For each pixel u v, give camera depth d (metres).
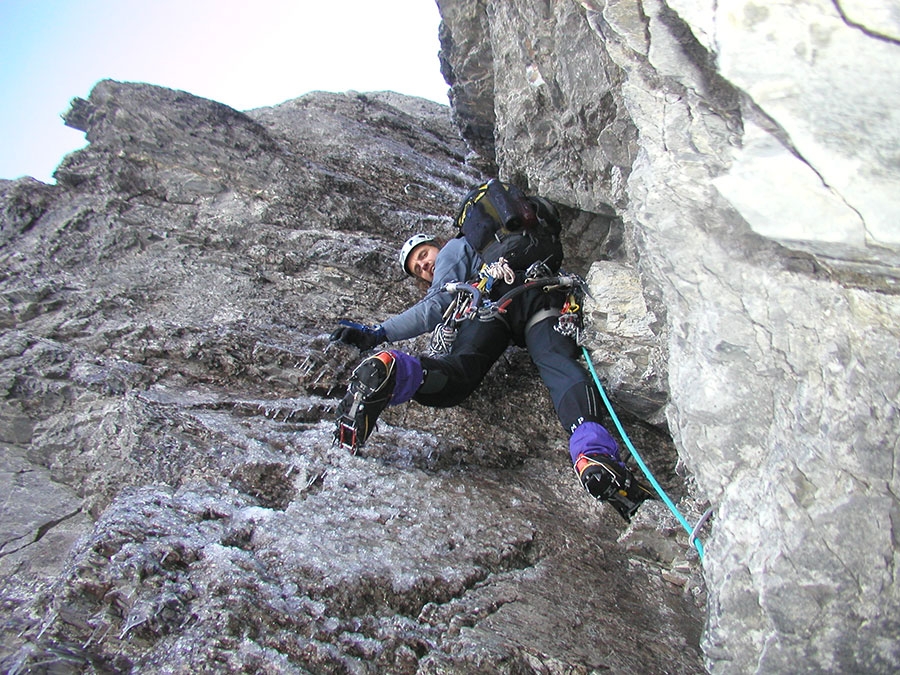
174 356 3.21
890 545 1.49
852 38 1.10
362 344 3.31
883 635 1.51
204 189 4.37
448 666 1.83
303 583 2.01
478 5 4.74
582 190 3.86
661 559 2.54
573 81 3.33
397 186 5.64
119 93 4.56
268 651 1.77
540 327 3.28
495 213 3.53
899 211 1.23
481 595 2.16
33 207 3.96
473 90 5.35
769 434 1.70
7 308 3.27
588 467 2.56
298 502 2.45
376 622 1.97
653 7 1.39
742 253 1.61
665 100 1.57
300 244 4.21
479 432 3.27
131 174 4.27
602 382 3.21
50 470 2.58
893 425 1.46
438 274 3.57
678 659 2.02
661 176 1.70
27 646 1.77
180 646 1.76
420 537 2.36
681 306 1.83
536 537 2.52
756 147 1.35
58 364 2.93
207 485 2.47
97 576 1.93
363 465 2.74
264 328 3.52
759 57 1.21
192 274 3.78
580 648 1.98
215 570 1.99
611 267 3.24
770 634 1.62
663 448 3.29
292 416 3.02
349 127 6.54
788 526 1.59
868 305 1.45
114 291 3.53
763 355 1.67
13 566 2.14
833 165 1.25
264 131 5.02
